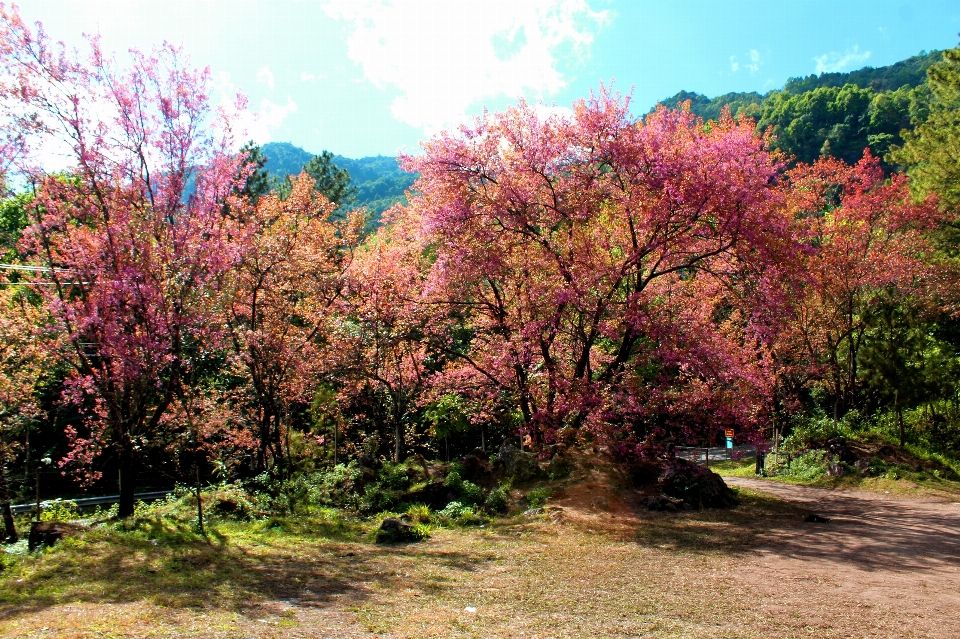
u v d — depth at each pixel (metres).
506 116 14.77
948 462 18.81
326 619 5.75
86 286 11.41
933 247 23.91
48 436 23.25
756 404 14.06
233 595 6.46
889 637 5.64
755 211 12.73
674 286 17.38
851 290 22.14
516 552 9.01
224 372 17.53
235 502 12.10
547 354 15.26
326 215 17.66
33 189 11.86
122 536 9.30
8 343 12.14
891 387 20.39
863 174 23.19
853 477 18.39
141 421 12.54
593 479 13.03
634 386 13.30
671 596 6.82
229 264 12.20
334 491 12.79
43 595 6.31
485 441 28.31
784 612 6.30
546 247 14.46
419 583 7.24
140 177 11.48
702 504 12.55
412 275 16.88
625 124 13.94
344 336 16.86
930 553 9.32
